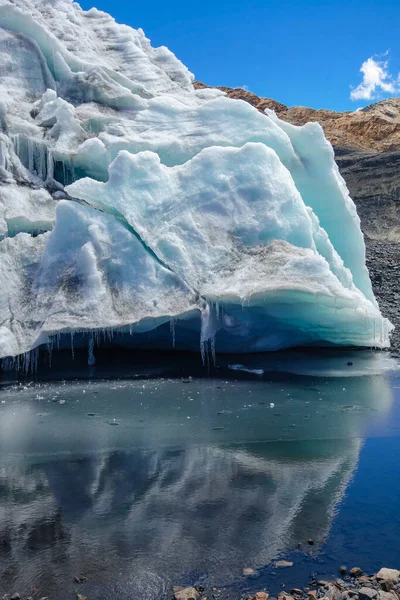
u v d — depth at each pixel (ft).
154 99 51.85
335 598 15.12
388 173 163.84
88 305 38.11
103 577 16.25
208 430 28.58
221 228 42.88
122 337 43.24
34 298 39.52
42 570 16.55
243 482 22.47
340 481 22.61
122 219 42.09
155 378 38.83
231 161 45.44
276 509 20.24
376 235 135.54
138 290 39.27
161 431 28.37
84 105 51.26
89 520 19.45
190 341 44.19
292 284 38.37
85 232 41.22
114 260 40.16
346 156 187.21
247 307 40.42
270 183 44.73
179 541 18.15
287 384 37.88
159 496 21.24
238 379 38.91
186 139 48.47
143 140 46.70
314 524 19.26
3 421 29.78
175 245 40.75
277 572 16.57
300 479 22.77
